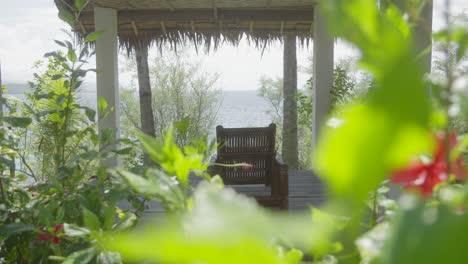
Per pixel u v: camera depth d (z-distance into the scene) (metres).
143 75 10.98
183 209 0.40
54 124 2.36
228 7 5.42
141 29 6.16
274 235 0.15
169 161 0.49
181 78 12.87
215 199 0.17
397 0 0.37
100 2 4.96
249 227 0.15
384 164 0.13
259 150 4.86
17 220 1.77
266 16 5.61
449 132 0.30
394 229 0.14
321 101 5.42
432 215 0.14
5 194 1.99
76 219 1.68
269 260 0.15
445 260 0.13
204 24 5.96
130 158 6.36
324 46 5.38
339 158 0.13
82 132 2.29
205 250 0.14
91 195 1.70
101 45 5.16
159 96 12.99
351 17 0.18
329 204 0.14
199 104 12.93
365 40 0.18
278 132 13.56
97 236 0.88
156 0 4.94
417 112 0.13
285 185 4.16
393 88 0.13
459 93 0.28
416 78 0.13
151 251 0.15
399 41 0.17
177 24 6.05
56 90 3.30
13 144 2.13
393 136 0.13
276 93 14.16
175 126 0.75
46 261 1.67
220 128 4.78
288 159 11.41
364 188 0.13
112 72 5.18
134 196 1.87
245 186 5.35
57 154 2.28
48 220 1.45
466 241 0.13
